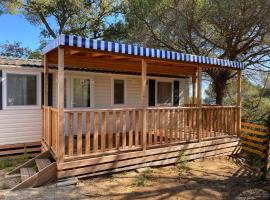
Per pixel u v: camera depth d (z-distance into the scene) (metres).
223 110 8.68
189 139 7.71
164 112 7.23
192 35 12.65
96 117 6.04
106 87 9.93
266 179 6.31
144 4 13.05
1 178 6.12
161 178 6.19
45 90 7.49
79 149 5.80
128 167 6.47
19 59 8.67
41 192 5.16
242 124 9.45
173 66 8.87
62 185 5.44
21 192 5.14
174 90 12.03
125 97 10.43
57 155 5.57
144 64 6.58
